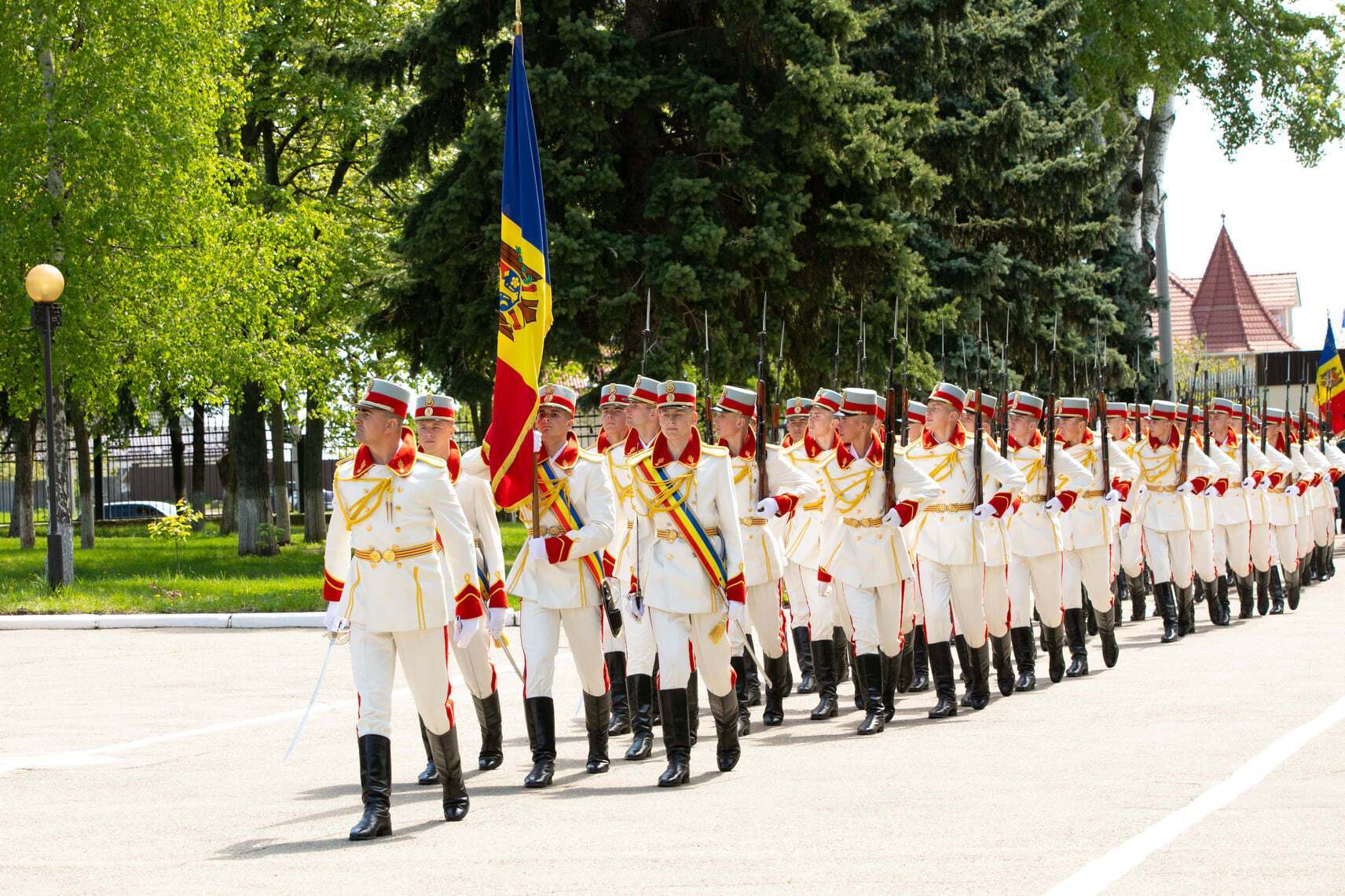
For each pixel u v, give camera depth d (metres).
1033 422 13.98
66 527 24.00
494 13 24.73
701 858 7.16
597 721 9.94
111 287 25.72
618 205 24.27
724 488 9.52
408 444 8.34
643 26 25.23
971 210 30.45
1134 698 12.12
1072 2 28.42
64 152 24.47
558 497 9.72
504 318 9.97
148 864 7.40
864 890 6.48
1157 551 16.80
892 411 11.62
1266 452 19.80
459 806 8.36
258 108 33.66
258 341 30.42
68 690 14.12
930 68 27.44
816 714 12.12
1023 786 8.67
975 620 12.30
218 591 23.33
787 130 23.58
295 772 10.06
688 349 23.95
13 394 26.97
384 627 8.09
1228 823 7.56
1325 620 18.00
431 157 29.41
